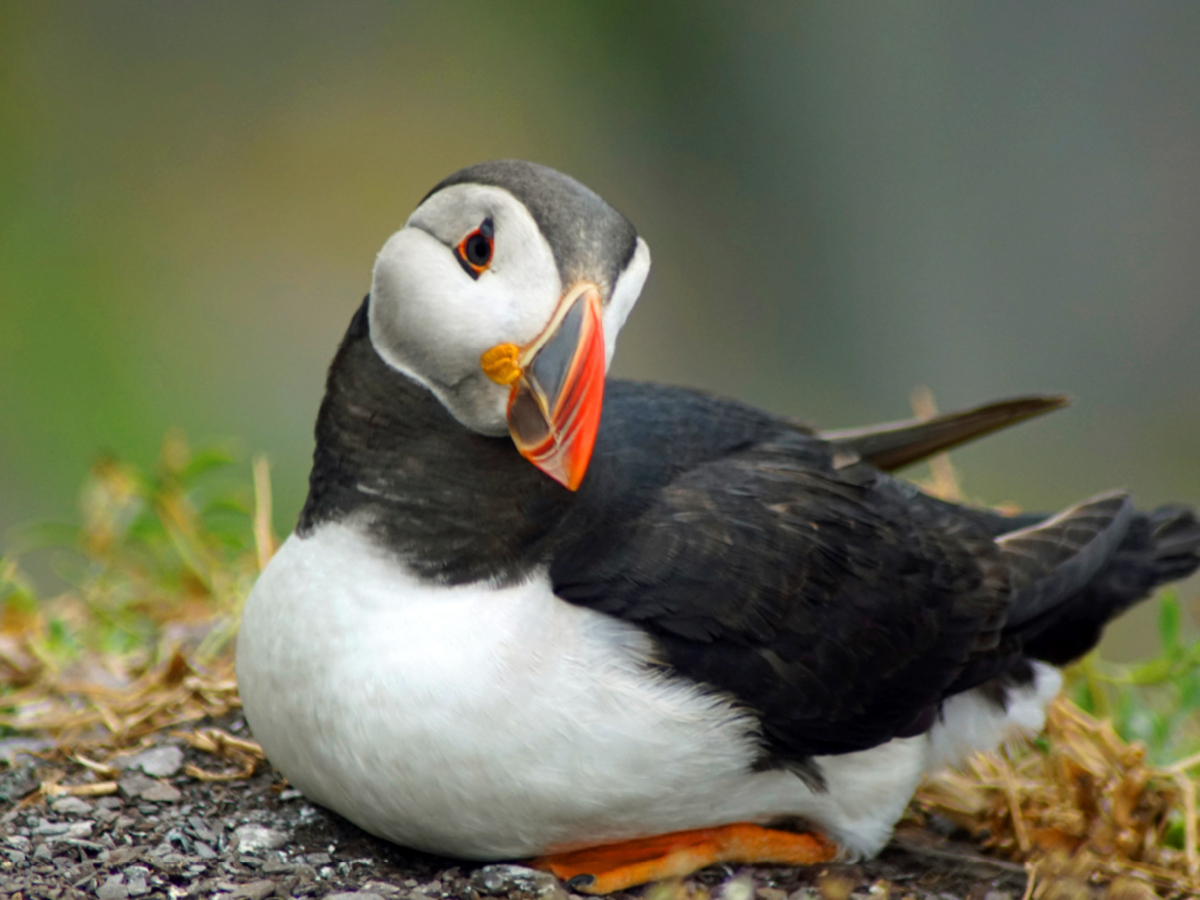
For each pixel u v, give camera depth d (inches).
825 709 282.5
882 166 995.3
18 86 887.7
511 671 260.5
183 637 400.5
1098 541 328.5
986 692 325.7
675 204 999.6
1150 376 952.3
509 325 258.1
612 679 263.9
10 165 866.1
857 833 303.3
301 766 275.9
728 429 316.8
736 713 274.1
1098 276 970.1
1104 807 341.4
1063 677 394.0
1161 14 952.9
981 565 311.9
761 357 991.6
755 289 1000.2
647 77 1003.3
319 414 286.4
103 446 769.6
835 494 303.7
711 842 293.3
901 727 295.3
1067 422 941.2
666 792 271.3
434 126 938.1
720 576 275.7
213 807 303.4
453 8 960.3
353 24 943.0
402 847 291.9
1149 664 387.9
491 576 268.2
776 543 283.1
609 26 997.2
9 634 410.3
